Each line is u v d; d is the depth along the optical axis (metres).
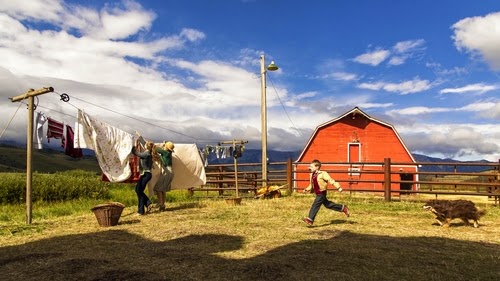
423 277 5.57
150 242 7.72
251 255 6.68
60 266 6.01
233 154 15.30
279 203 14.02
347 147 24.88
